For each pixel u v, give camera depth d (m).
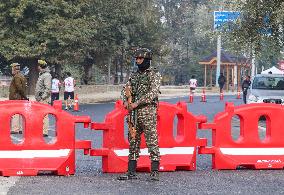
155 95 10.93
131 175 11.12
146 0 65.94
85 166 12.84
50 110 11.56
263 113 12.60
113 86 68.56
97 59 63.47
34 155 11.46
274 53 28.34
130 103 10.98
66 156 11.57
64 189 10.03
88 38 50.25
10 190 9.89
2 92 50.09
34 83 51.66
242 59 81.25
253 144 12.55
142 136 11.96
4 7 46.94
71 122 11.63
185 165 12.14
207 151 12.39
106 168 11.87
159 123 12.11
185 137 12.24
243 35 27.67
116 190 9.97
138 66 11.07
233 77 86.75
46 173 11.82
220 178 11.30
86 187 10.24
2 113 11.38
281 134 12.63
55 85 35.31
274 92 28.27
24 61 52.25
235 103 47.34
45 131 18.69
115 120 11.87
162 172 12.02
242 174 11.84
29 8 46.84
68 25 47.06
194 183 10.72
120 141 11.89
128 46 64.62
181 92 71.75
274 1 25.97
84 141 11.73
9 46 47.00
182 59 108.00
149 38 67.06
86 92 61.25
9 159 11.38
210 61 83.62
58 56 48.62
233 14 27.77
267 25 27.14
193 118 12.29
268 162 12.54
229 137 12.47
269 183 10.80
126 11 59.66
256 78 29.56
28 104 11.48
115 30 60.19
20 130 19.77
